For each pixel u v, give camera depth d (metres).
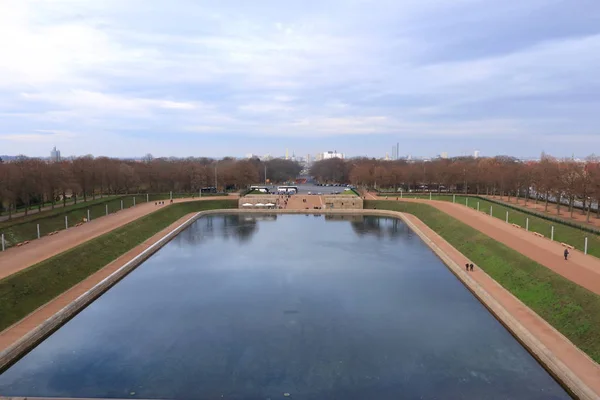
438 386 38.81
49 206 119.38
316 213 146.25
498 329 50.41
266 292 63.84
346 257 84.88
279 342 47.66
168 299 60.75
